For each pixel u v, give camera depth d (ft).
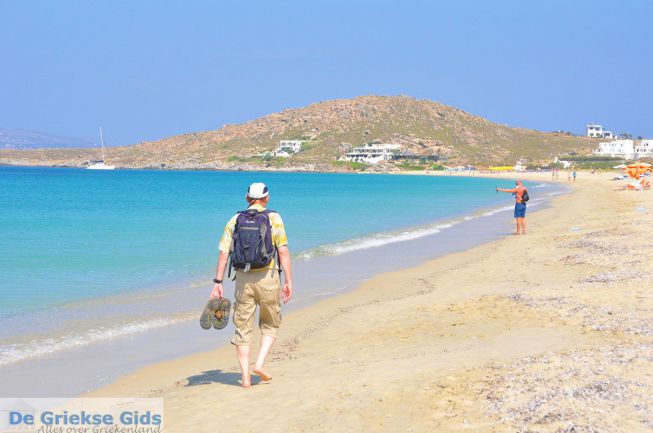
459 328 34.76
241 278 25.02
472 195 246.27
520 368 23.53
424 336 33.76
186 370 29.91
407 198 224.53
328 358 30.42
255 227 24.32
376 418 20.31
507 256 65.51
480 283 50.42
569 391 20.07
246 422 21.17
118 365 30.68
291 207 167.84
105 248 77.41
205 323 25.48
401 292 48.88
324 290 50.29
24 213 144.25
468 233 94.43
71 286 51.93
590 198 178.81
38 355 32.24
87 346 34.12
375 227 106.63
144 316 41.27
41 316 40.88
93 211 152.05
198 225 112.37
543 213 132.26
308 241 84.53
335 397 22.93
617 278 45.19
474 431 18.30
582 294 40.34
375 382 24.22
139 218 129.18
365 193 270.87
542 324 33.91
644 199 156.76
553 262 57.77
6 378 28.45
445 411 20.15
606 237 72.54
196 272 59.21
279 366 29.30
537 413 18.69
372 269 60.90
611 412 18.15
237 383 26.58
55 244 81.76
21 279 55.11
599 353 24.80
